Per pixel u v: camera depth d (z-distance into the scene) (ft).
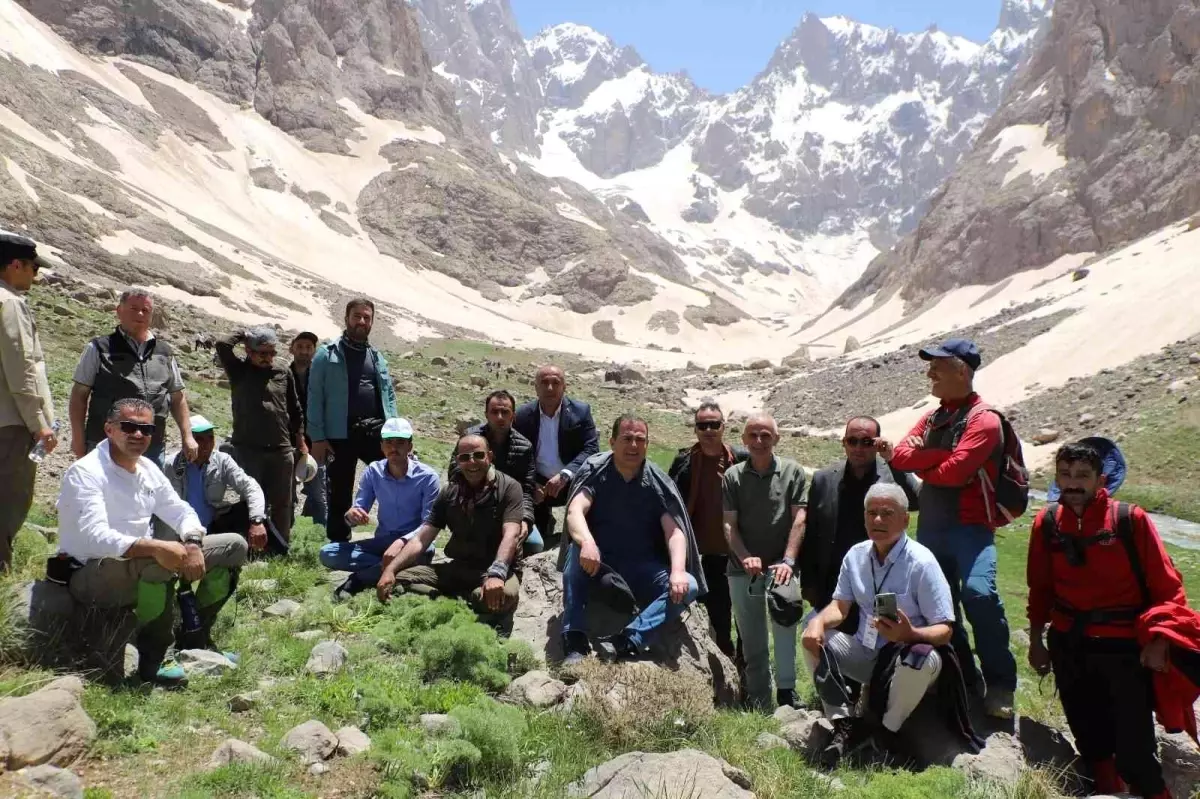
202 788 17.28
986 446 24.14
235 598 29.04
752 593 28.99
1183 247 234.79
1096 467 23.22
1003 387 166.50
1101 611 23.30
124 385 30.22
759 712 26.27
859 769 22.66
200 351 112.57
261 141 539.29
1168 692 22.80
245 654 24.58
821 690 24.64
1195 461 104.73
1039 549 24.57
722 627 31.65
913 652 22.63
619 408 168.04
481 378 160.56
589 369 273.13
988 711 24.79
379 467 33.88
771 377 249.14
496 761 19.97
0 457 24.50
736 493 29.12
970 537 25.09
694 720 22.82
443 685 23.76
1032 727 25.16
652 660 26.35
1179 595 22.66
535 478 33.94
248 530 31.58
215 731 20.04
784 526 28.78
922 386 176.96
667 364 349.61
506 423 32.58
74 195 300.40
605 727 21.90
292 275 336.49
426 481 33.78
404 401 114.93
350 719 21.56
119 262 253.44
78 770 17.60
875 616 23.59
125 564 21.90
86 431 30.42
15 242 24.98
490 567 29.19
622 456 27.76
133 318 30.40
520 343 353.92
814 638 24.38
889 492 23.65
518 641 26.68
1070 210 398.62
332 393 38.60
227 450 36.40
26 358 24.56
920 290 446.19
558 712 22.70
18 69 415.85
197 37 579.07
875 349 282.97
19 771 16.55
